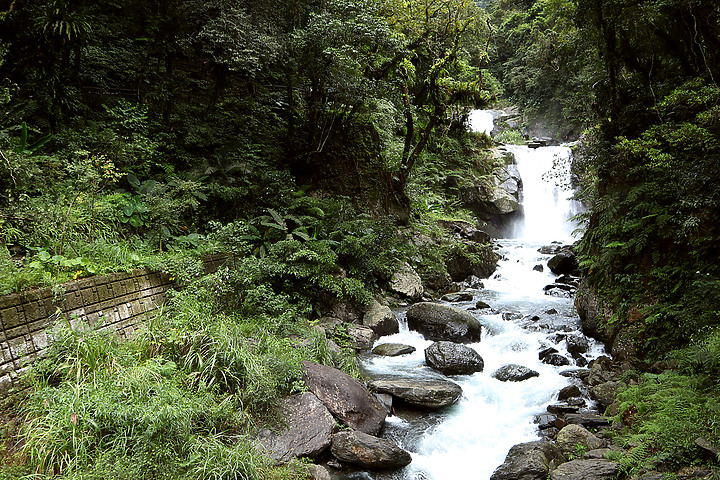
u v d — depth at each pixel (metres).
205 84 12.18
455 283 11.95
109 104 9.59
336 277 8.84
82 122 8.27
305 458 4.44
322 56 9.80
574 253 12.34
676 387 5.04
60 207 5.96
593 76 9.59
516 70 28.50
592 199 8.88
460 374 6.86
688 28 7.56
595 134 9.04
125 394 4.00
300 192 10.38
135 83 10.87
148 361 4.59
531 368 7.11
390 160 12.35
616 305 7.29
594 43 9.33
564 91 24.16
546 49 23.31
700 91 6.48
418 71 13.52
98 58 10.45
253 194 10.04
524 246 15.26
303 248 8.50
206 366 4.80
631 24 8.18
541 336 8.02
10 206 5.71
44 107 7.72
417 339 8.31
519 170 20.91
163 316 5.49
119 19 11.94
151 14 12.30
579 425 5.27
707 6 7.40
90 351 4.31
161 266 6.22
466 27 12.84
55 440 3.53
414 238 12.27
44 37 7.64
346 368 6.34
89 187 6.66
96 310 4.98
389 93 11.77
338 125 11.87
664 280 6.54
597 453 4.60
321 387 5.34
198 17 10.56
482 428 5.53
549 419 5.63
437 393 5.93
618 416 5.24
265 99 12.55
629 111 8.15
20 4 7.35
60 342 4.24
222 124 11.07
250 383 4.86
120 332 5.26
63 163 6.89
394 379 6.45
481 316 9.20
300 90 13.03
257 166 10.61
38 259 5.11
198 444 3.97
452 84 11.88
